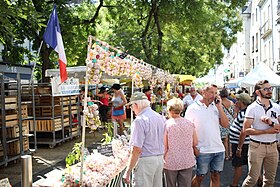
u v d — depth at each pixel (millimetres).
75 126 12641
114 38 17938
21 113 8984
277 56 26172
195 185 5316
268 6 29562
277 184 6688
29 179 3627
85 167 4379
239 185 6707
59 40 5031
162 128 4539
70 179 4039
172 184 4832
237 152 5793
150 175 4371
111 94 17891
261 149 5059
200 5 17188
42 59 14430
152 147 4391
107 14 19422
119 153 5207
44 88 10875
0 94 8391
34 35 13492
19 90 8859
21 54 14805
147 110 4531
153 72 10172
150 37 18250
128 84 18844
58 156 9625
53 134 10875
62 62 4969
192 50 26672
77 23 15258
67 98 11891
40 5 12812
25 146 9336
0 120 8414
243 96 6484
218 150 5215
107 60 4566
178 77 17469
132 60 6461
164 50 18719
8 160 8344
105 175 4344
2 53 14406
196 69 31016
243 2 19094
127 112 20688
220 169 5293
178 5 17000
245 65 41375
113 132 6406
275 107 5125
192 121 5234
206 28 20656
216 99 5461
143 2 17531
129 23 19453
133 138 4305
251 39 39156
